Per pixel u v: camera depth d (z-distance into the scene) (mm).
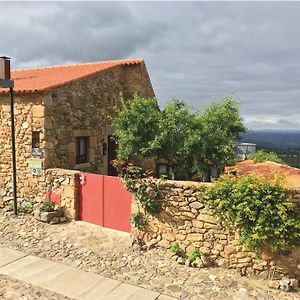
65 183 9758
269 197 6484
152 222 7797
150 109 10188
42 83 10859
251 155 15445
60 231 8891
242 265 6867
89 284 6309
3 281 6297
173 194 7484
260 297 6070
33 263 7098
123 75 14695
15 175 10023
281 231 6453
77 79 11305
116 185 8953
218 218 7020
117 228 9016
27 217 9898
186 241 7410
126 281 6453
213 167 10047
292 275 6625
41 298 5766
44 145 10023
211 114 9648
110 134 13547
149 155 10055
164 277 6633
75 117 11430
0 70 9719
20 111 10289
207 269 6969
